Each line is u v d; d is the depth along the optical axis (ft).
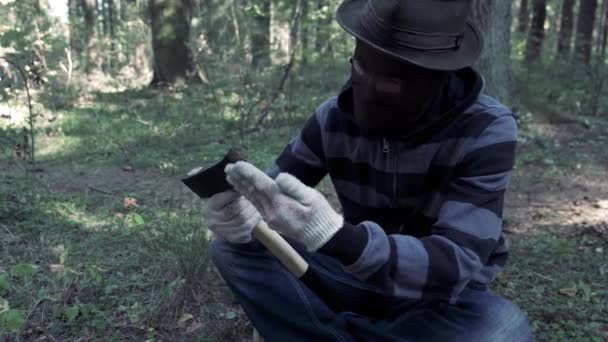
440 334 5.96
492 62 24.82
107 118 28.89
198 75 41.01
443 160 5.86
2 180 15.53
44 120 25.53
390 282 5.14
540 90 33.27
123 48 61.62
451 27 5.19
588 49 39.22
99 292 9.55
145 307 9.13
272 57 39.47
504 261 6.75
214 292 9.69
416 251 5.16
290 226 4.83
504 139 5.73
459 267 5.23
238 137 23.67
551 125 27.09
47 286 9.72
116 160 20.35
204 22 45.32
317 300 6.40
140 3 63.41
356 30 5.35
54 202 14.47
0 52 22.06
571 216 15.43
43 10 39.55
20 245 11.68
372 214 6.62
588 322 9.37
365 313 6.65
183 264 9.75
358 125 6.07
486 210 5.54
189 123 25.95
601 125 27.32
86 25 51.96
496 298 6.35
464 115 5.79
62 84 36.22
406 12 5.08
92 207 14.70
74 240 12.03
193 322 8.95
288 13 46.21
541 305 9.80
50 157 20.97
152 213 13.98
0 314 7.03
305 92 34.78
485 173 5.63
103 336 8.52
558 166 20.83
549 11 64.75
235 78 29.25
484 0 24.62
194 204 14.98
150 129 25.20
